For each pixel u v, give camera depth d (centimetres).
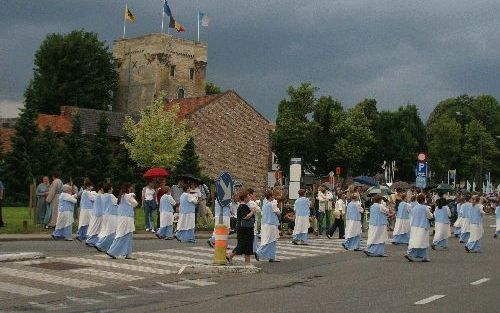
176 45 9662
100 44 9156
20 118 6062
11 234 2520
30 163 5956
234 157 8206
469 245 2461
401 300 1188
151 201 2959
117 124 8300
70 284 1361
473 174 9594
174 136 7369
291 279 1532
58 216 2441
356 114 9425
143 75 9562
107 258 1841
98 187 2214
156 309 1077
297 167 3161
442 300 1188
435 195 4069
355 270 1752
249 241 1789
